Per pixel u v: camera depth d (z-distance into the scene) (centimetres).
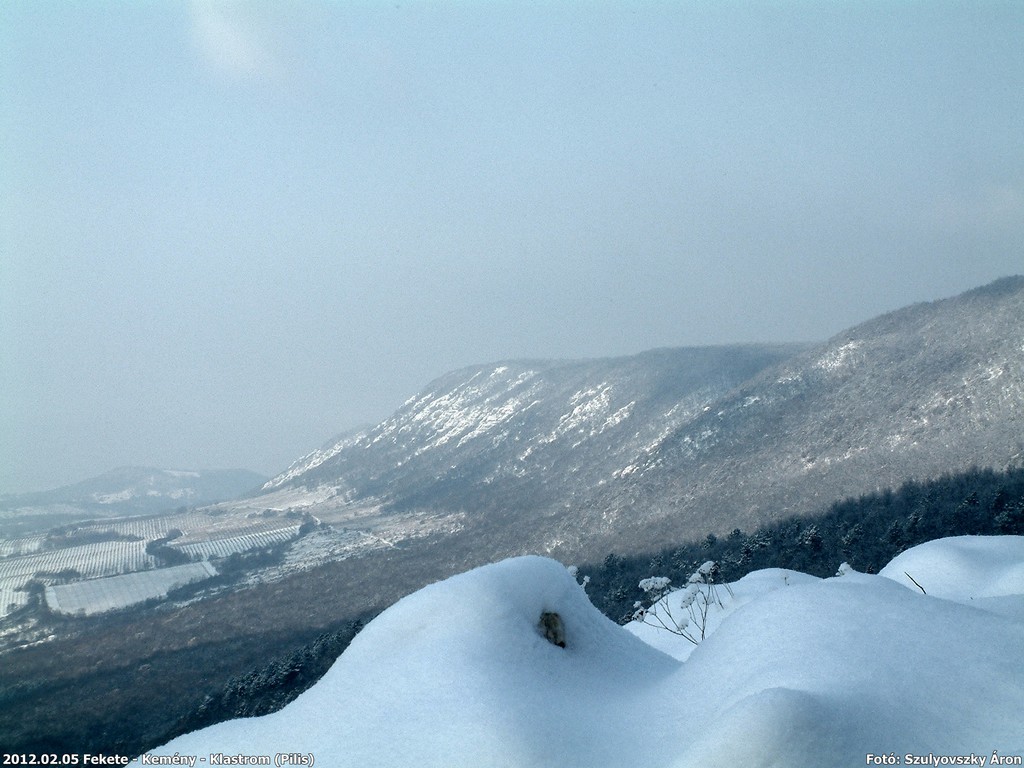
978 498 4966
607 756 353
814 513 7275
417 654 471
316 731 415
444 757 350
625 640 584
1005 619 412
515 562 585
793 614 441
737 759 298
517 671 455
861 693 342
